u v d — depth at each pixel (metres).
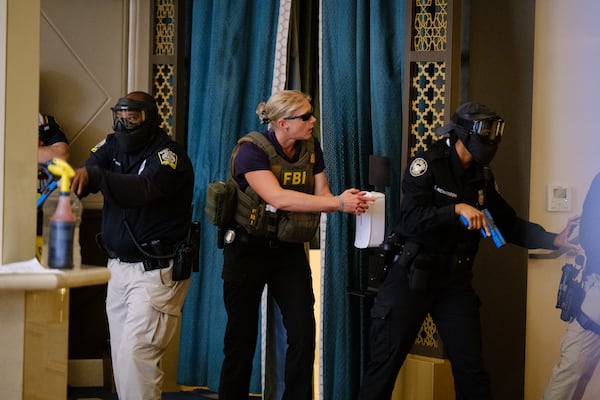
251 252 7.18
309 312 7.22
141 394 6.47
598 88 8.10
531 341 8.20
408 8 7.73
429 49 7.75
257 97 8.76
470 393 6.76
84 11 9.38
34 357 4.51
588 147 8.13
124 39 9.41
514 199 8.08
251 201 7.05
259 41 8.73
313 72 8.86
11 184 4.49
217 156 8.85
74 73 9.38
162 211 6.56
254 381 8.83
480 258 8.12
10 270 4.20
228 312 7.40
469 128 6.50
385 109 7.99
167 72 9.12
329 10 8.23
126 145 6.46
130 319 6.52
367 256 8.19
